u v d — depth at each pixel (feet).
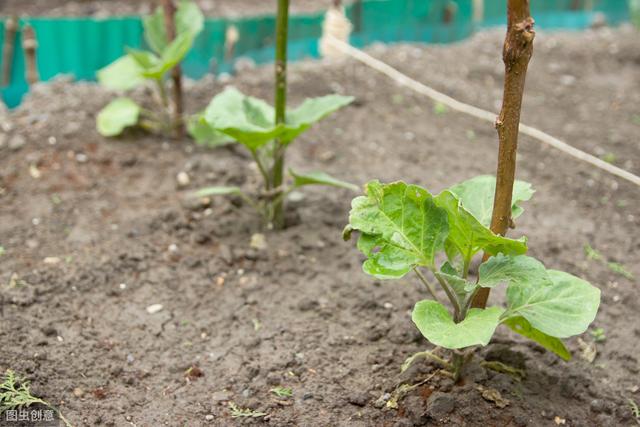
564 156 5.58
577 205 5.01
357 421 3.56
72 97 5.86
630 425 3.61
